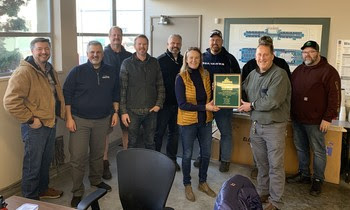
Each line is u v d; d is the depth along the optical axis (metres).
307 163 3.51
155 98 3.44
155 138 3.82
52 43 3.68
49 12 3.61
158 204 1.87
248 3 5.44
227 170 3.88
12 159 3.13
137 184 1.95
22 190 2.86
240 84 2.98
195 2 5.74
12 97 2.52
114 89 3.28
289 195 3.31
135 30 5.91
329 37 5.08
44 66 2.82
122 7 5.43
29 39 3.41
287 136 3.67
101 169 3.31
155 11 6.00
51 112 2.79
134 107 3.31
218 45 3.54
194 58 2.96
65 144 3.79
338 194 3.35
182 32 5.90
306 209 3.03
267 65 2.70
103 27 4.98
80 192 3.07
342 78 5.07
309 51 3.11
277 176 2.80
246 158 4.04
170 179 1.83
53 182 3.50
